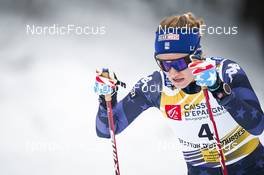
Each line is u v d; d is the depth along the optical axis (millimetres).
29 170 11594
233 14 25188
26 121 14562
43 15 23047
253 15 24750
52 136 13680
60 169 11695
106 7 24375
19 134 13664
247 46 22922
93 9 23938
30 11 23141
